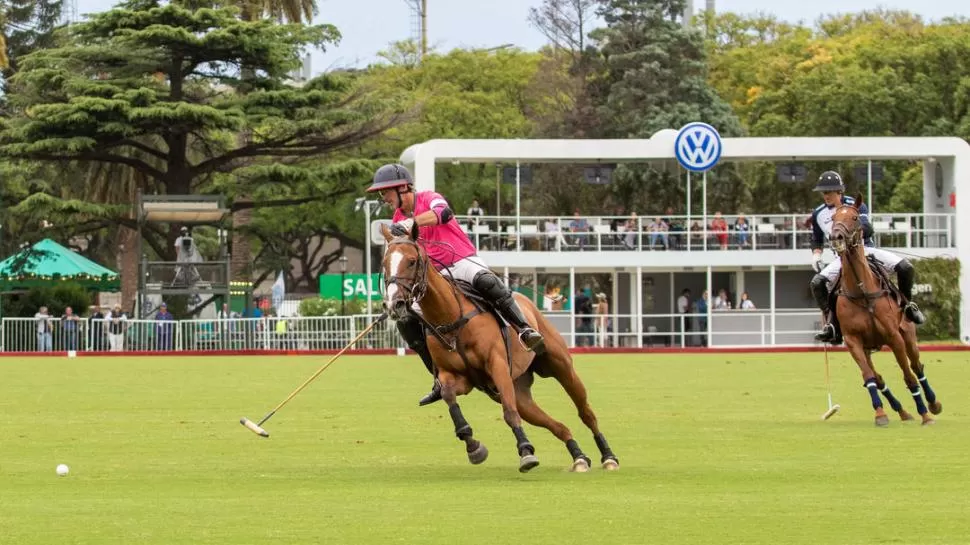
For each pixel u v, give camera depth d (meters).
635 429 16.75
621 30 65.00
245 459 13.85
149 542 8.59
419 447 14.99
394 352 40.44
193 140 59.53
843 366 31.25
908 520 9.26
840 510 9.73
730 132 63.41
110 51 52.31
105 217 53.09
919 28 72.94
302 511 9.88
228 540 8.65
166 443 15.53
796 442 14.95
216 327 42.38
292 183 54.12
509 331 12.13
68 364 34.97
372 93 55.19
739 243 44.34
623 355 38.72
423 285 11.61
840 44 72.56
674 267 43.56
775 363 33.03
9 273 50.53
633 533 8.81
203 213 47.81
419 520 9.41
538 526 9.11
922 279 43.84
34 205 51.38
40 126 50.88
